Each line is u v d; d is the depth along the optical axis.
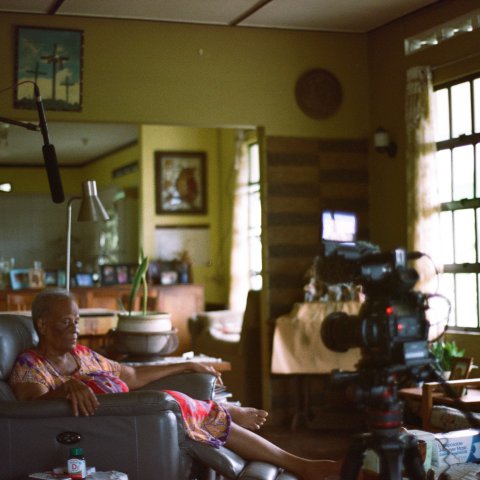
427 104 6.04
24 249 13.52
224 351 7.06
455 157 5.96
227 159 9.91
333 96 6.80
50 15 6.12
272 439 5.85
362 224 6.87
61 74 6.13
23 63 6.05
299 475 3.29
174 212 9.99
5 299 8.10
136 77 6.31
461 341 5.75
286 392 6.54
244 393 6.70
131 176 11.63
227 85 6.54
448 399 4.61
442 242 6.05
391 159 6.63
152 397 3.03
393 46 6.57
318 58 6.78
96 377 3.46
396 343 2.45
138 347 4.22
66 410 2.98
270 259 6.61
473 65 5.72
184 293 9.12
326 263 2.58
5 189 11.23
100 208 5.03
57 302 3.37
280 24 6.57
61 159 13.47
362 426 6.17
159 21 6.38
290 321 6.15
